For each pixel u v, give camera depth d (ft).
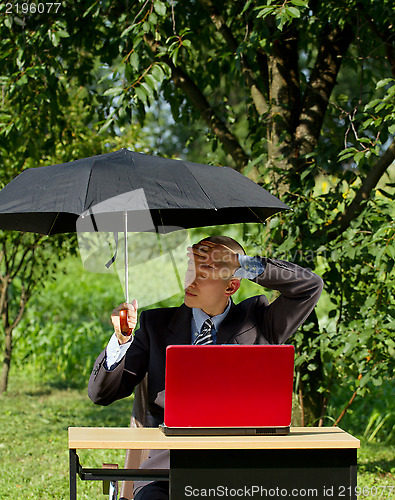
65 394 27.94
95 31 20.89
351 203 16.48
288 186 16.74
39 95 19.11
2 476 16.80
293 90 18.30
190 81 19.63
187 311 10.39
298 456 8.39
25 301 27.40
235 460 8.32
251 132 20.59
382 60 19.06
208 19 21.50
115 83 18.17
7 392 27.84
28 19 19.33
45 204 8.72
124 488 10.05
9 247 27.43
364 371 16.06
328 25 18.62
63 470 17.34
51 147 21.49
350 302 16.72
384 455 19.57
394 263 14.66
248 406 8.59
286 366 8.55
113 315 9.52
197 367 8.44
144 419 10.27
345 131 17.04
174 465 8.27
